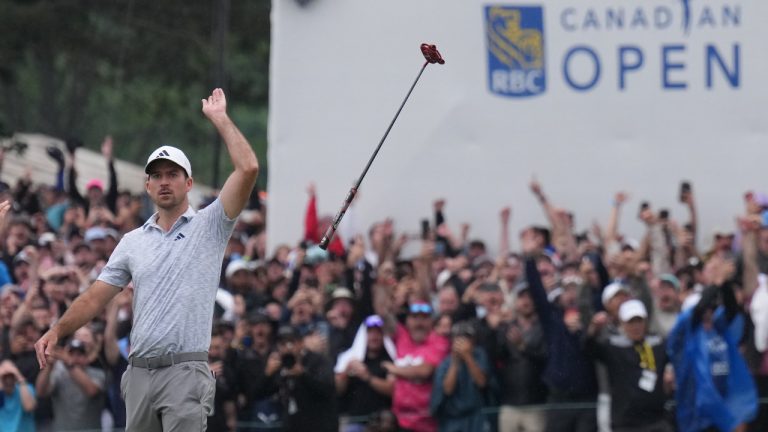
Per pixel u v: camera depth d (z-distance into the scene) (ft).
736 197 199.52
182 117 505.66
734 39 199.93
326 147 198.49
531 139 198.59
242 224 218.59
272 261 177.99
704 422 148.46
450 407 147.64
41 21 387.14
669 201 199.21
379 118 198.70
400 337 153.69
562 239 183.32
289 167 198.08
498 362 150.41
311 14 198.70
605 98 199.11
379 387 149.48
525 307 152.05
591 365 149.18
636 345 148.25
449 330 153.48
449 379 147.54
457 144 198.39
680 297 168.35
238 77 430.61
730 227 199.21
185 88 433.07
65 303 155.53
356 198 197.67
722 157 199.52
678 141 199.41
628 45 199.52
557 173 198.49
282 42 198.59
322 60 198.49
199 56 420.77
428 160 198.08
